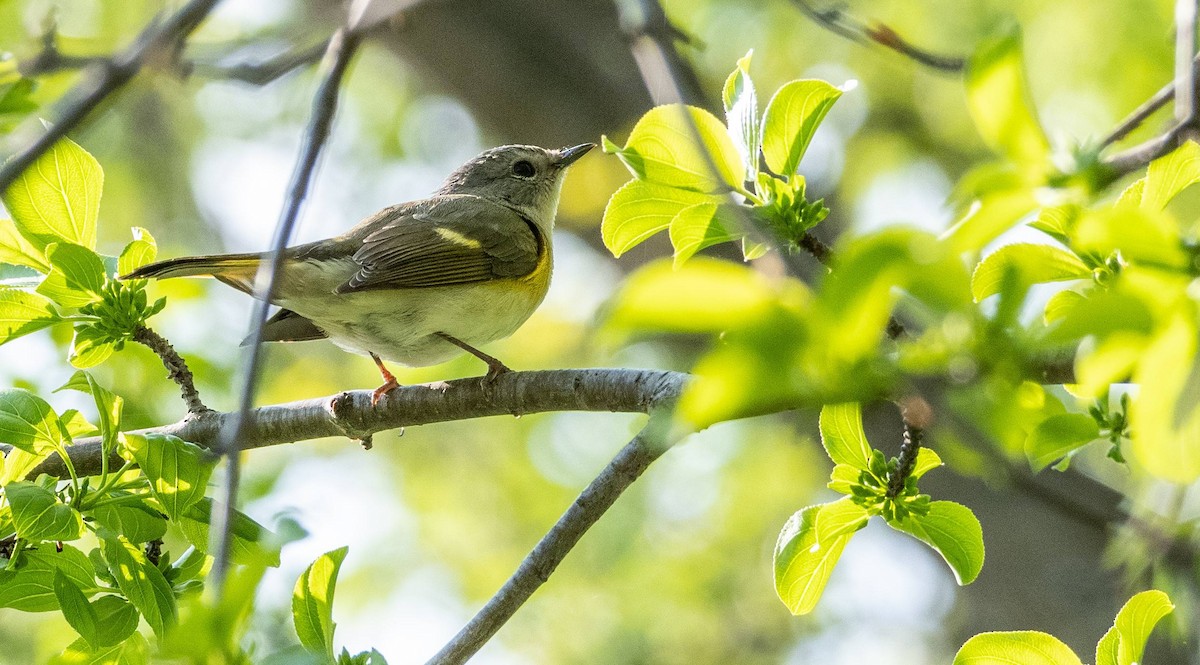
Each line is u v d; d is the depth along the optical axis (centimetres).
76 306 876
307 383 1859
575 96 1767
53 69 854
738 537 1877
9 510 754
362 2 743
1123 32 1686
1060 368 594
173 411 1232
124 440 760
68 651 759
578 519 805
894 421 1146
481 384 914
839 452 752
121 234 2220
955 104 1897
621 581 1877
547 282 1219
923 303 401
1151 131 1520
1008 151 419
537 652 1855
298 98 2167
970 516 743
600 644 1844
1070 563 1325
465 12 1748
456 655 799
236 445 557
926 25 1808
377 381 1809
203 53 986
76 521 726
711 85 1788
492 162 1361
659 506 1881
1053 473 791
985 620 1814
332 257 1102
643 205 795
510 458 1984
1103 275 627
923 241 380
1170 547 651
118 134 2231
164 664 683
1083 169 413
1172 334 393
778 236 756
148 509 774
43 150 618
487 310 1131
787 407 396
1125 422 636
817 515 759
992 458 414
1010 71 415
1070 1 1725
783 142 776
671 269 366
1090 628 1284
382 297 1084
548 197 1380
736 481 1866
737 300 358
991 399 411
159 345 914
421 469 2017
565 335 1795
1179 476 409
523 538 1923
